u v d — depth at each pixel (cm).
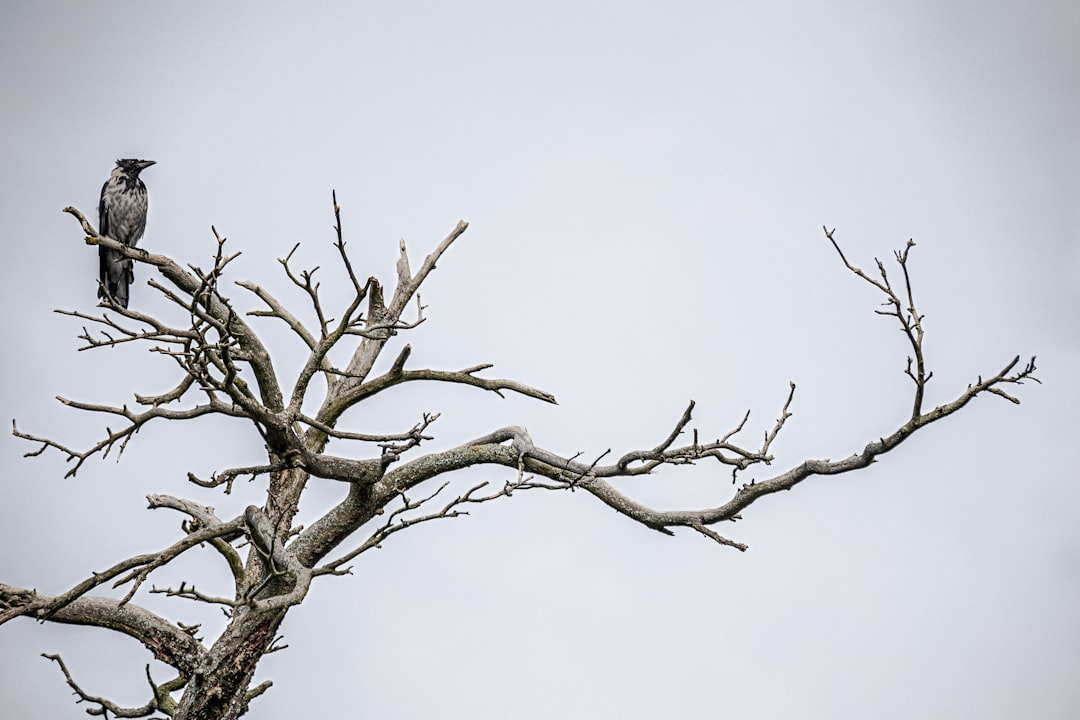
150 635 4141
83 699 4088
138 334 3725
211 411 3731
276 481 4622
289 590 3984
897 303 3497
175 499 4444
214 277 3431
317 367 3831
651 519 4225
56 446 3741
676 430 3981
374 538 3750
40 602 3712
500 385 4738
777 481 3938
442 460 4550
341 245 3606
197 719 4028
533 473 4516
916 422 3584
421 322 3753
